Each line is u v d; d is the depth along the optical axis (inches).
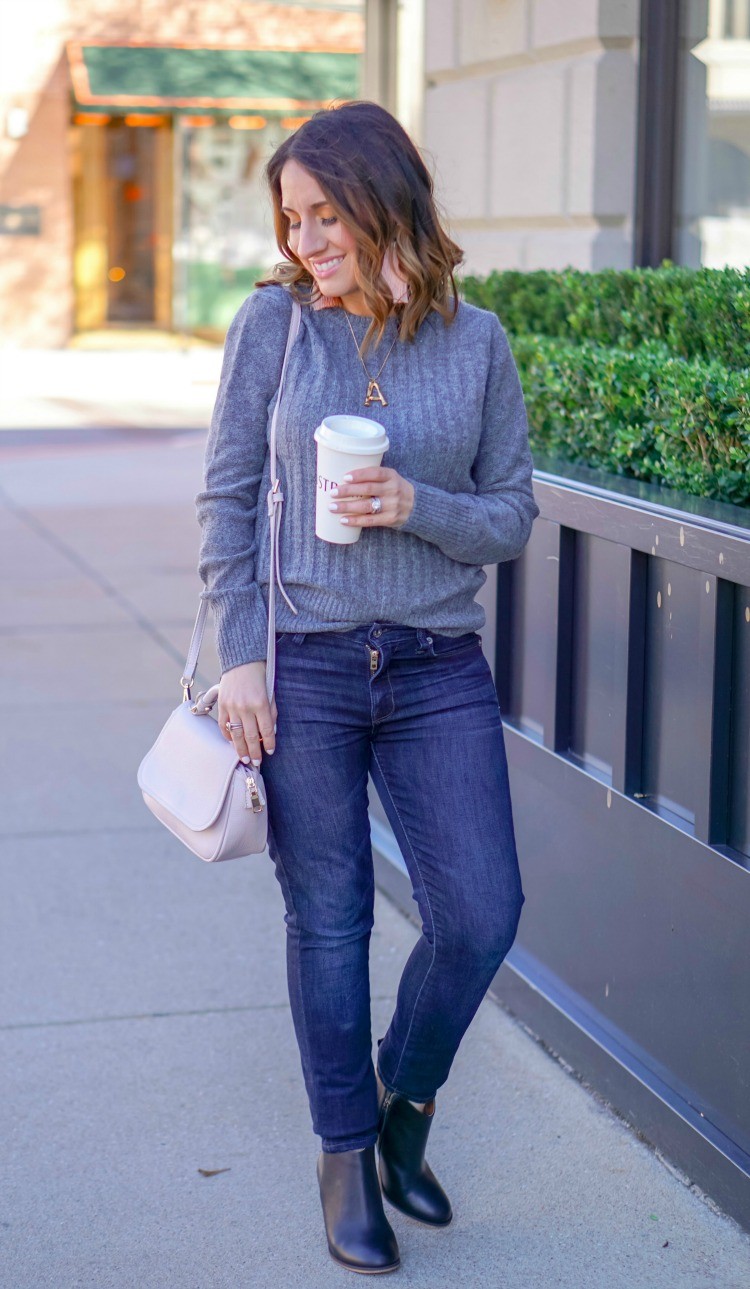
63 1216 104.9
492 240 214.2
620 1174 110.0
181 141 808.3
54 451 495.2
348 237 85.7
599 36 182.1
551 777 127.9
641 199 185.3
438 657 91.9
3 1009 136.0
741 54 169.2
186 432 539.5
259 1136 115.6
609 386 133.2
